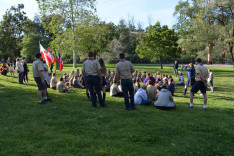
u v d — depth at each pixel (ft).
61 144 12.57
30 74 58.44
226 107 25.64
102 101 22.85
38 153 11.46
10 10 200.54
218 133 15.78
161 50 104.27
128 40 204.23
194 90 24.17
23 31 206.69
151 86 28.45
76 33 90.38
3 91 30.58
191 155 11.84
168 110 22.75
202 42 99.35
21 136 13.71
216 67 128.16
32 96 27.50
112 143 12.99
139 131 15.25
